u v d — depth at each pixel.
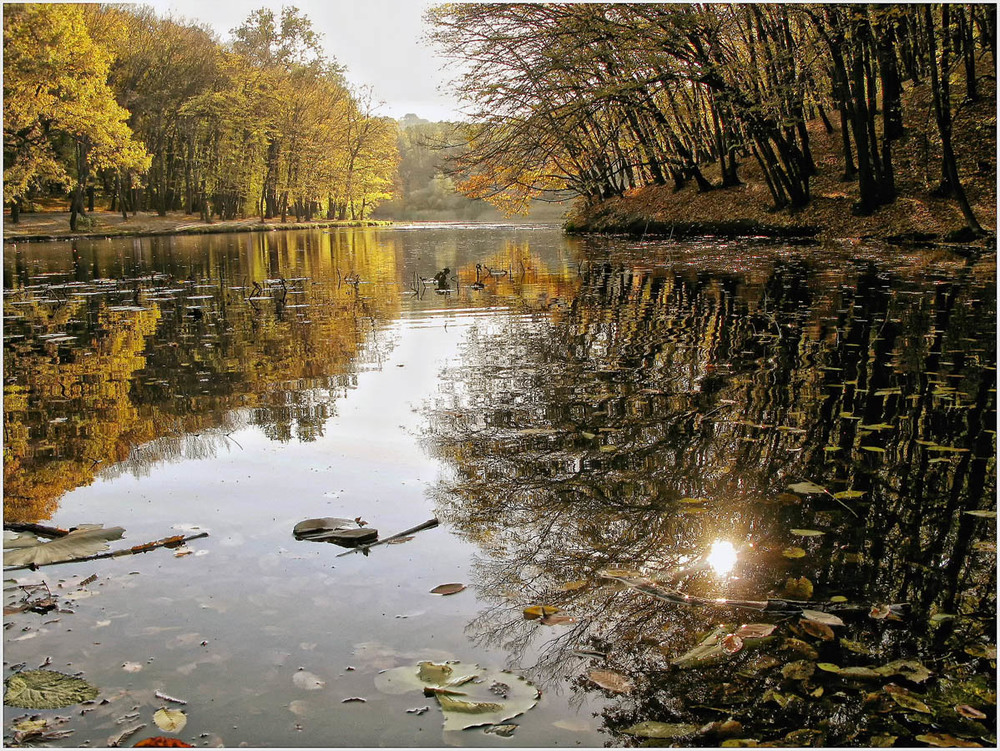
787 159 19.00
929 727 1.94
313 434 4.45
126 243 30.61
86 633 2.37
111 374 6.22
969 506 3.29
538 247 23.23
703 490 3.50
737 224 20.84
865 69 17.28
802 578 2.67
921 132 18.89
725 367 5.93
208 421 4.76
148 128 48.25
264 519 3.25
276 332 8.28
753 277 12.09
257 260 20.55
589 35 17.36
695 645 2.30
